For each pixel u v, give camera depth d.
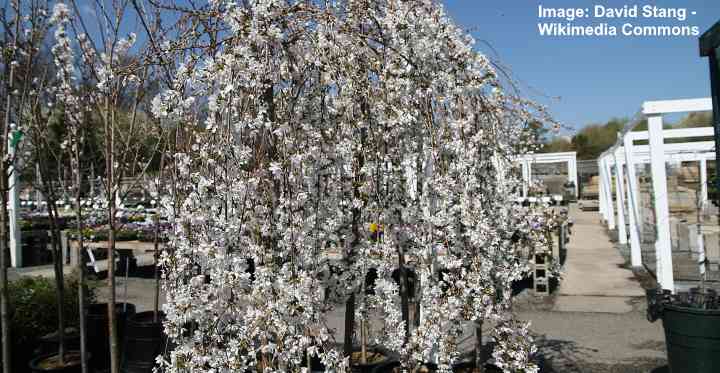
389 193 3.16
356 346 4.17
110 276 3.31
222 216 2.44
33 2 3.18
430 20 2.95
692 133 8.41
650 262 9.05
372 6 3.07
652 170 6.22
